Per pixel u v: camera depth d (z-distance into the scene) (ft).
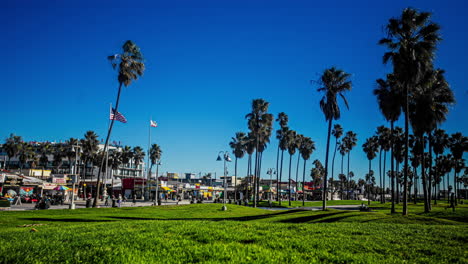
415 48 89.04
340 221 72.33
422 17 89.45
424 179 119.85
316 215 83.15
